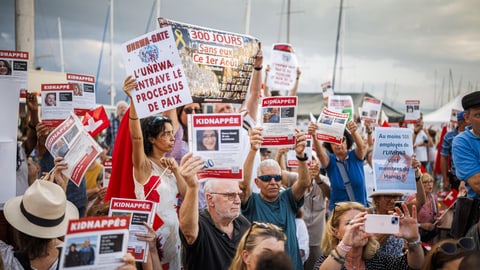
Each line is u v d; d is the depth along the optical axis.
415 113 12.27
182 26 5.04
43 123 6.26
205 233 4.04
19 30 10.14
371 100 10.59
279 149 7.09
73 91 6.34
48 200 3.27
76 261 2.59
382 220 3.49
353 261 3.80
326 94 12.23
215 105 6.68
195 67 5.11
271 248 3.17
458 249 2.82
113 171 4.70
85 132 4.61
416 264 3.69
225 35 5.31
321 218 6.71
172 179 4.61
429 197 6.45
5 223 4.49
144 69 4.27
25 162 5.40
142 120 4.73
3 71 5.76
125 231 2.70
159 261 3.98
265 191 5.11
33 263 3.28
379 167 4.56
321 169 8.57
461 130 9.09
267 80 8.52
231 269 3.37
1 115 4.48
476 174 4.16
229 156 3.98
